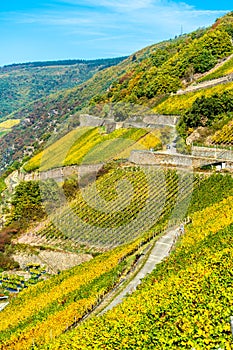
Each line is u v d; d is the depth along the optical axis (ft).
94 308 152.46
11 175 440.04
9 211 329.11
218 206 190.39
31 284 229.66
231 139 260.62
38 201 267.39
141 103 394.32
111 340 105.60
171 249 171.63
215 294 104.53
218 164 231.30
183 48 481.87
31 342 146.72
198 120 285.02
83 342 112.27
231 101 287.69
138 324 107.34
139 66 543.39
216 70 399.85
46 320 160.35
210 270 120.78
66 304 167.53
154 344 96.58
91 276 184.14
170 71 417.08
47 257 239.09
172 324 99.96
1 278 242.58
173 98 371.97
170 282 126.21
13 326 172.35
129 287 157.48
